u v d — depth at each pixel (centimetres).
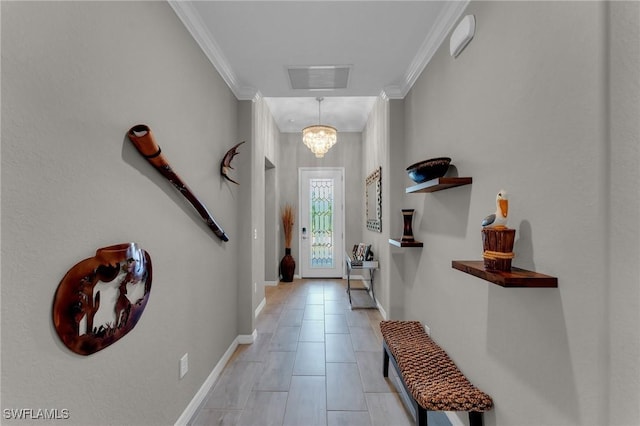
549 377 97
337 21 181
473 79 148
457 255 166
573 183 88
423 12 173
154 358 135
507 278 95
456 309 166
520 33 112
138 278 118
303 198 540
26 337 78
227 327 241
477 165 144
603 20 78
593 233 81
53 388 86
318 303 396
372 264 364
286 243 523
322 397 193
